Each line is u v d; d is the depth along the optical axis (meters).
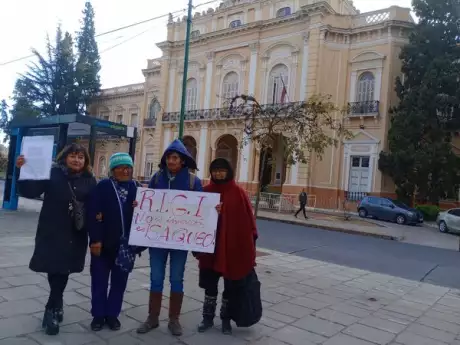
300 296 5.83
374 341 4.26
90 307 4.46
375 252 11.52
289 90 26.12
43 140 3.62
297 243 11.98
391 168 22.66
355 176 24.28
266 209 23.56
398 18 23.62
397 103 23.73
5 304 4.35
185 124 31.44
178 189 4.04
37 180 3.59
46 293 4.83
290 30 26.42
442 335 4.68
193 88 32.09
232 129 28.66
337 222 18.73
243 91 28.56
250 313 3.99
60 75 44.59
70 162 3.78
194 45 31.88
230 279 3.96
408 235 16.53
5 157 50.75
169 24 33.66
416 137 22.25
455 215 18.41
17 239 8.01
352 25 25.05
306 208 23.56
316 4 24.44
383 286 7.09
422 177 22.38
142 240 3.89
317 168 24.33
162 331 3.99
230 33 29.27
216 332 4.10
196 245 3.87
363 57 24.41
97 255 3.82
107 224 3.89
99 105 45.19
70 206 3.70
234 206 4.05
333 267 8.51
